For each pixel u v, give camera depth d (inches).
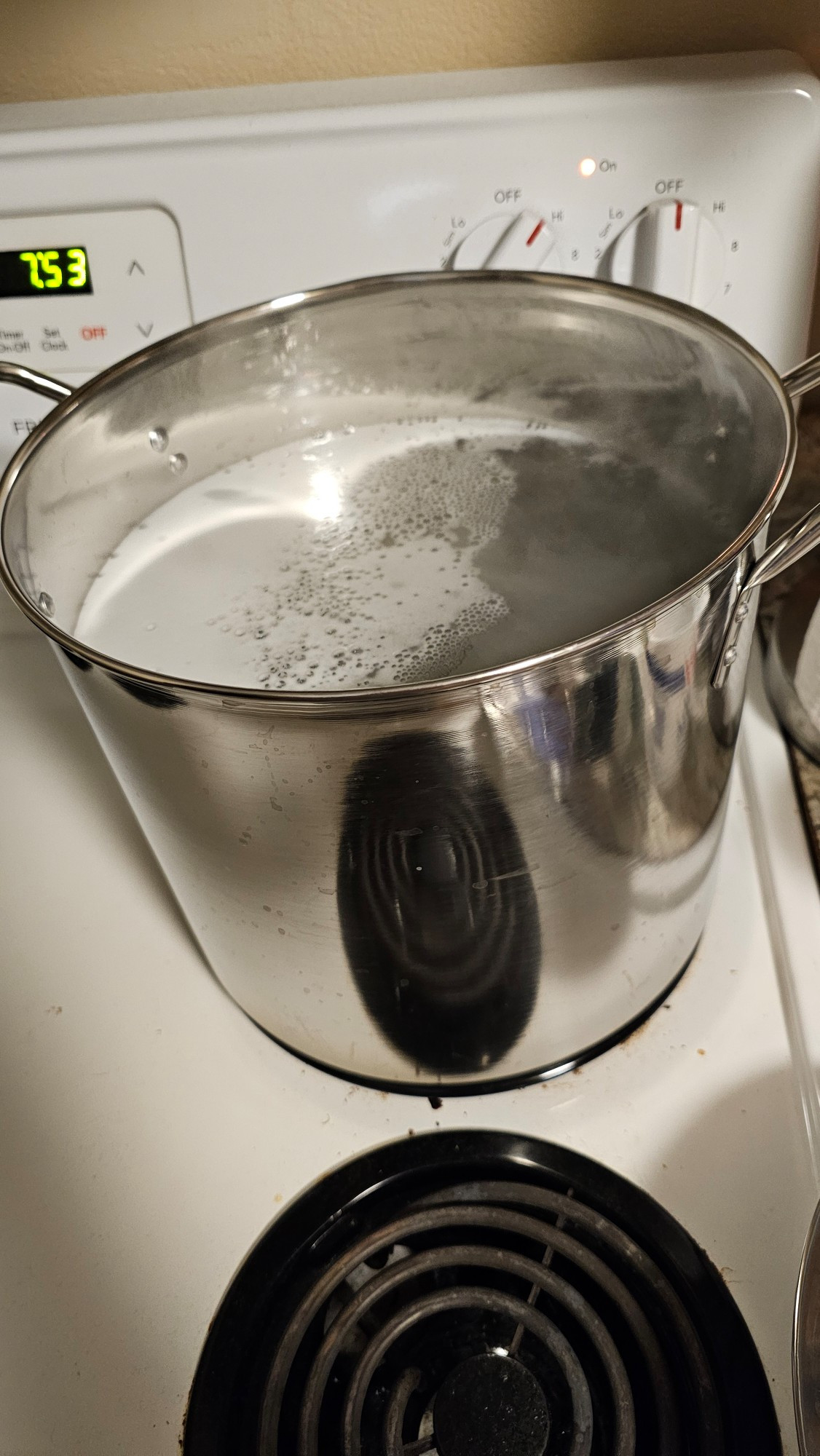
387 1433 11.7
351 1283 13.5
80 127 17.1
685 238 17.2
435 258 18.0
